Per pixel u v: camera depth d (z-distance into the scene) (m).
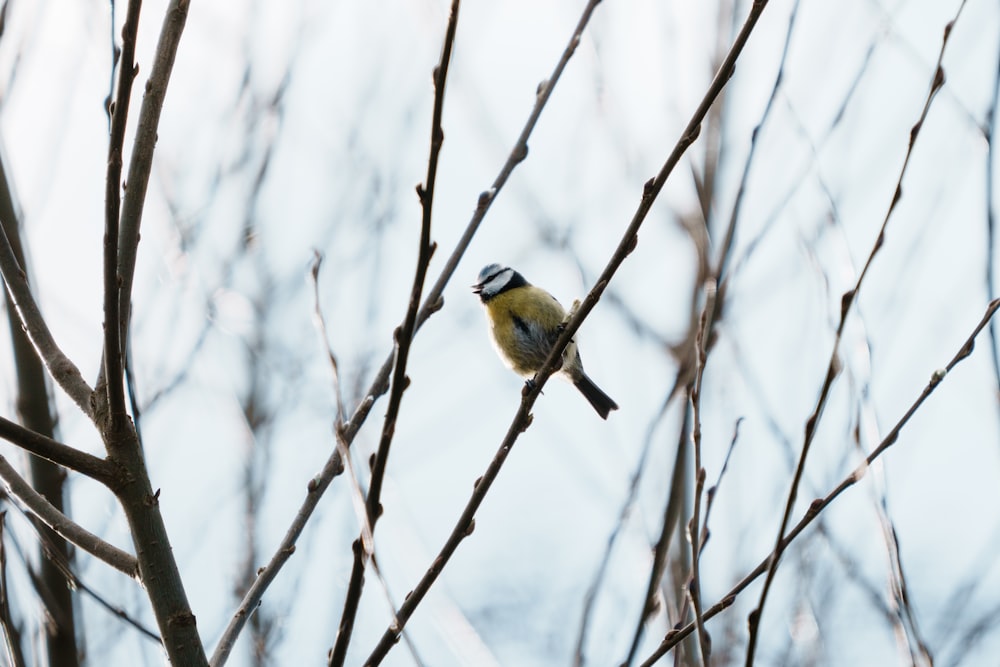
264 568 5.37
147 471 4.96
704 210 6.93
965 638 6.75
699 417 4.62
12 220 6.56
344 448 4.33
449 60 4.31
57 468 6.23
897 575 4.70
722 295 5.54
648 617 5.17
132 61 4.60
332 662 4.41
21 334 6.28
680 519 6.36
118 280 4.75
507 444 5.03
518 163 6.21
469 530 4.83
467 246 6.02
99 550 5.04
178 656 4.81
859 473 4.49
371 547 4.15
